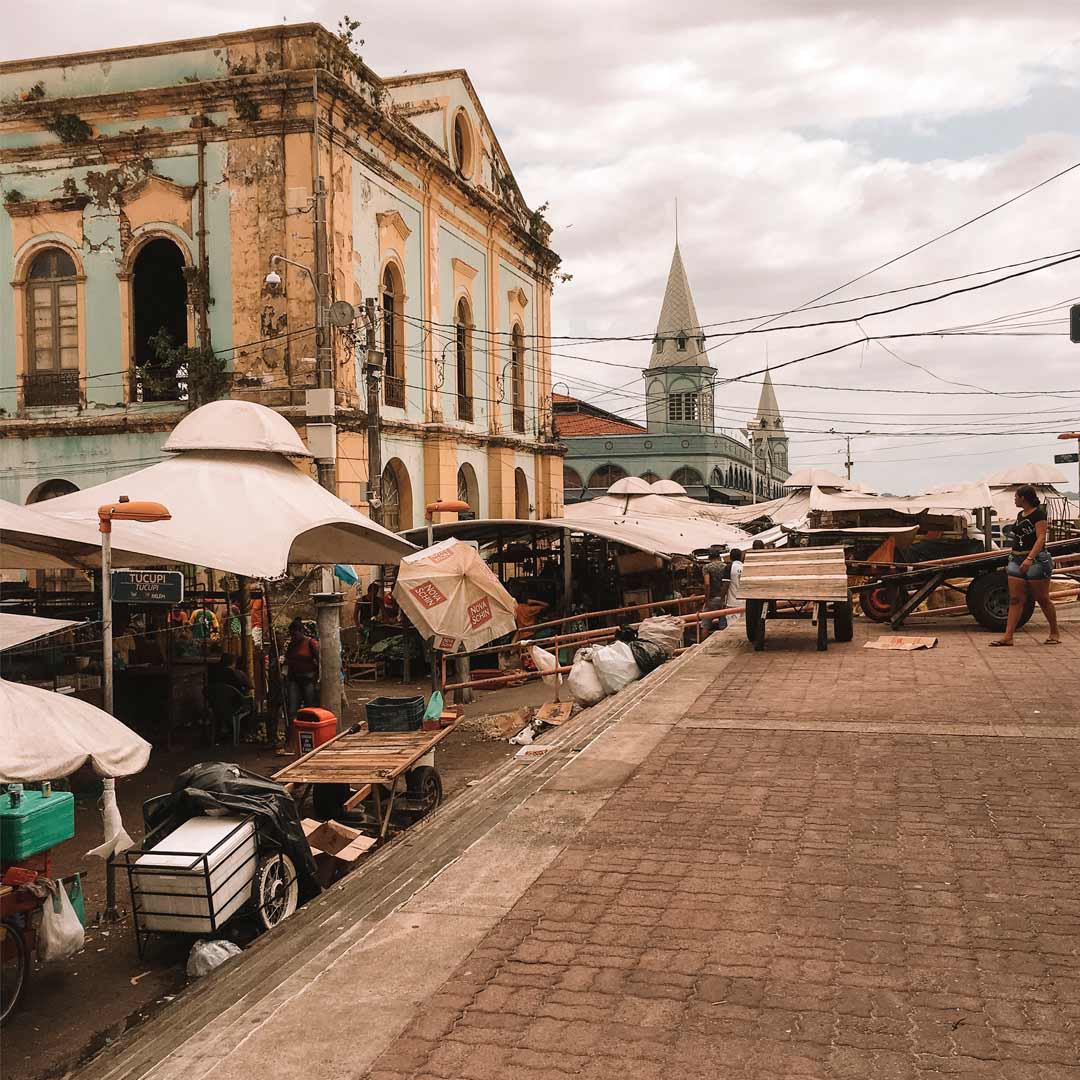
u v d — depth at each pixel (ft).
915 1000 13.82
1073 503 121.08
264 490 47.47
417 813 34.19
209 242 77.87
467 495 107.14
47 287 83.15
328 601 51.75
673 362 257.96
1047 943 15.37
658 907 17.20
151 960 24.32
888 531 55.26
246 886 24.71
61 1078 18.95
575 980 14.76
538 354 127.65
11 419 83.41
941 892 17.37
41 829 22.79
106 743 22.02
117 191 79.97
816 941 15.67
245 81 75.51
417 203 94.12
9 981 21.56
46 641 45.85
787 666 39.37
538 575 88.38
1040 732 27.37
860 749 26.40
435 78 100.22
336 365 76.54
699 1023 13.42
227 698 48.08
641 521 86.58
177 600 31.78
